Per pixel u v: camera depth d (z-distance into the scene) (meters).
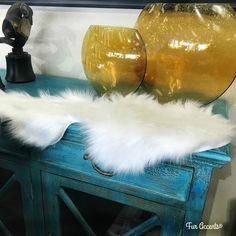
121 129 0.50
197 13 0.57
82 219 0.69
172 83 0.61
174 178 0.52
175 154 0.47
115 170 0.54
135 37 0.61
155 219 0.58
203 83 0.59
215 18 0.57
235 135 0.54
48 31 0.92
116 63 0.63
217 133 0.48
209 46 0.56
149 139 0.48
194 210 0.53
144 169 0.53
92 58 0.65
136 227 0.62
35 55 0.97
